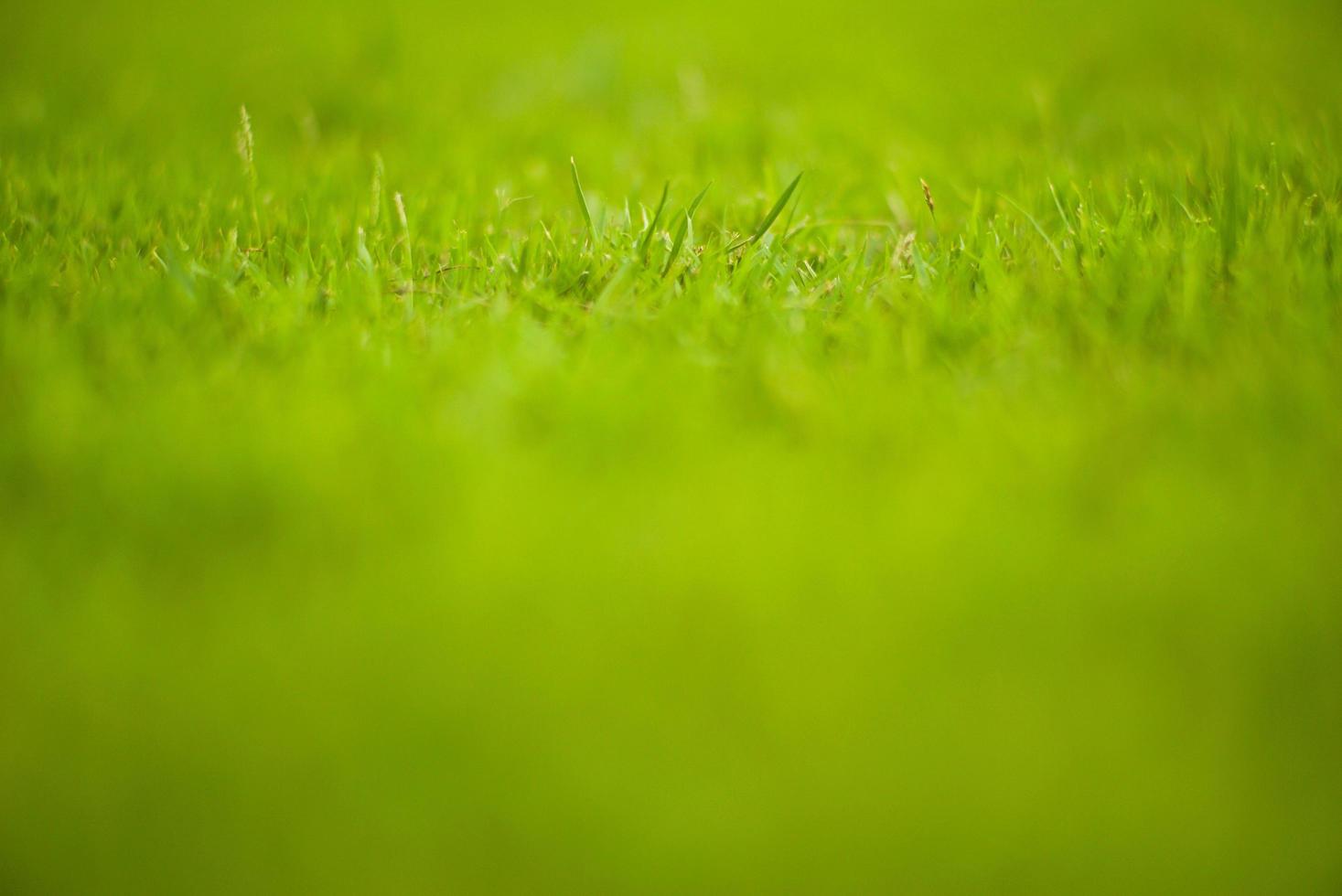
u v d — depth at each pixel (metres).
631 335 1.61
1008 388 1.58
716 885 1.16
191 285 1.64
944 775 1.25
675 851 1.18
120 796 1.25
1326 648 1.41
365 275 1.66
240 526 1.52
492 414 1.56
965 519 1.52
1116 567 1.51
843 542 1.51
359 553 1.51
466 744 1.28
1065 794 1.24
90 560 1.51
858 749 1.28
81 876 1.18
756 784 1.24
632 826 1.20
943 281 1.65
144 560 1.51
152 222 1.73
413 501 1.52
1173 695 1.35
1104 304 1.63
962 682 1.36
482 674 1.37
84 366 1.59
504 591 1.48
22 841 1.21
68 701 1.35
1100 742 1.29
